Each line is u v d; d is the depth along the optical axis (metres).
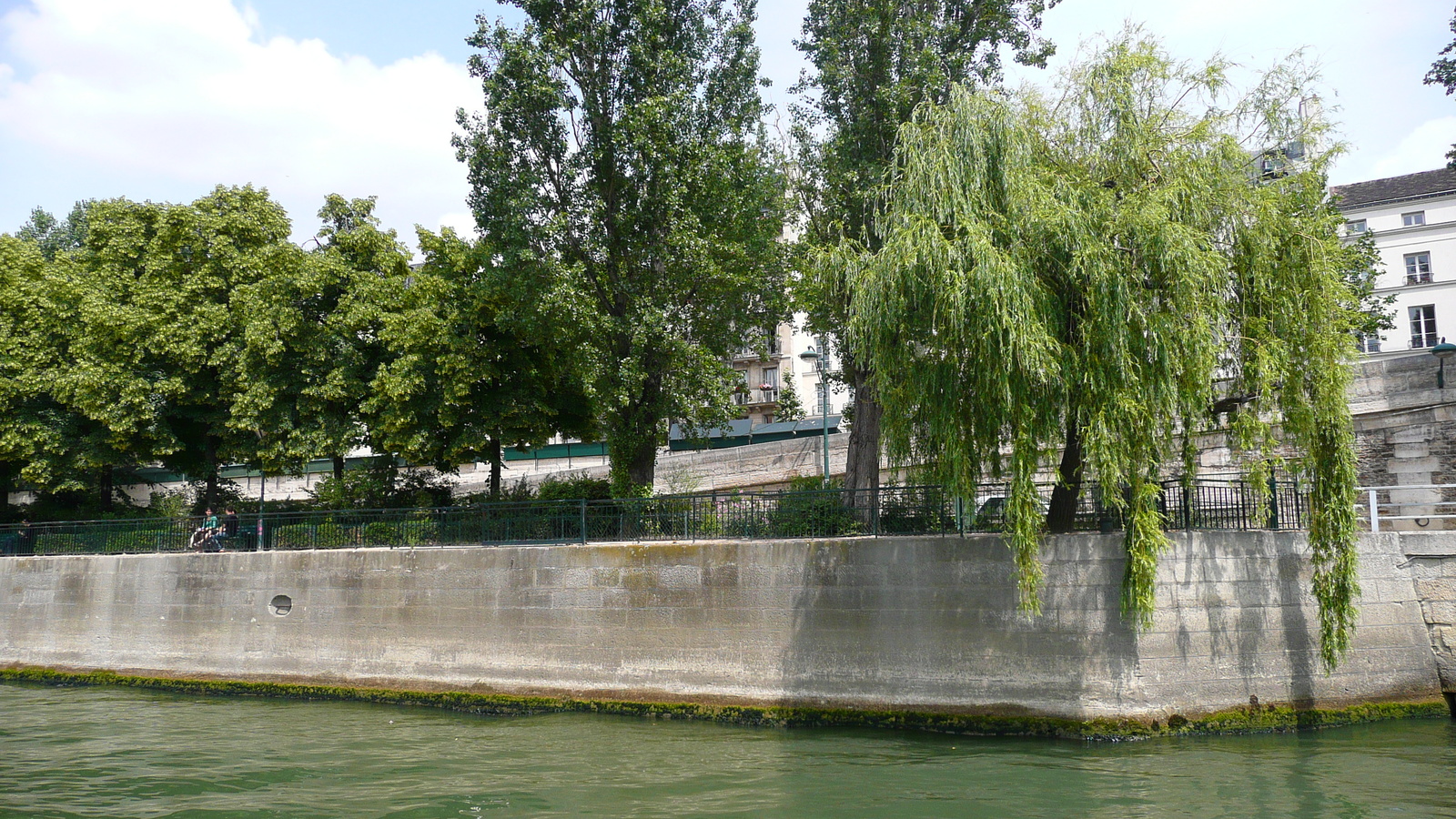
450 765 15.23
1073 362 14.91
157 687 23.72
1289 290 15.70
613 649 19.25
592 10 21.75
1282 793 12.70
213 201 29.14
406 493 29.45
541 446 27.80
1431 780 13.22
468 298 25.55
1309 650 16.77
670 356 21.94
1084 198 15.23
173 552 25.00
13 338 29.53
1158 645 15.95
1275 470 17.14
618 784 13.87
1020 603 15.63
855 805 12.55
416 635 21.17
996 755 14.81
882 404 16.56
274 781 14.49
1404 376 22.22
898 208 16.09
